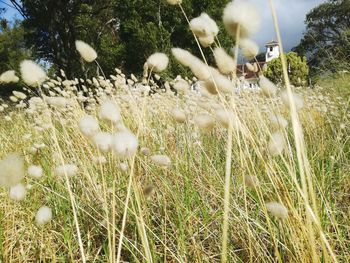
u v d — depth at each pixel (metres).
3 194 0.46
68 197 0.50
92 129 0.27
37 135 0.87
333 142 0.72
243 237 0.42
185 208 0.44
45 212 0.30
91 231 0.46
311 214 0.22
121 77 1.17
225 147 0.63
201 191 0.54
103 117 0.26
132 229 0.45
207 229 0.42
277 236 0.39
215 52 0.25
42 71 0.30
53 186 0.54
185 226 0.44
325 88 1.47
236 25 0.21
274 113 0.30
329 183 0.54
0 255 0.39
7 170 0.22
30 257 0.43
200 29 0.25
